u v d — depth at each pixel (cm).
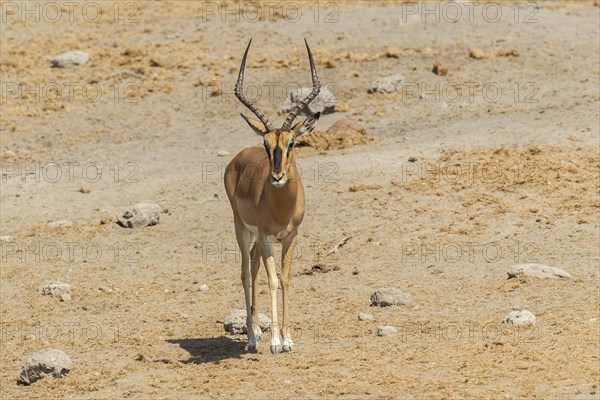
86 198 5794
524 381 3056
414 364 3269
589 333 3516
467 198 5344
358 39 8400
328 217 5256
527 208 5166
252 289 3653
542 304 3925
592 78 7269
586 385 2995
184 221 5431
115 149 6700
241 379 3198
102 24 8981
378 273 4531
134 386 3192
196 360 3475
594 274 4256
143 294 4475
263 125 3469
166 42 8550
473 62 7794
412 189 5506
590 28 8394
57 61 8106
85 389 3195
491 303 3997
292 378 3177
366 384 3080
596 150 5800
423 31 8469
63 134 7038
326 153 6200
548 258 4534
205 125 7112
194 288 4538
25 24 8875
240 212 3625
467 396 2944
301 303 4197
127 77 7938
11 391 3228
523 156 5800
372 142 6362
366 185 5584
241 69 3556
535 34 8288
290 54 8194
